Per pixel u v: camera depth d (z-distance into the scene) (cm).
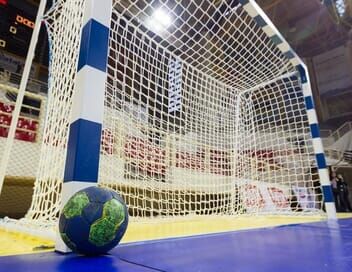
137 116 263
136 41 250
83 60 94
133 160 259
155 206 278
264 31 257
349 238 123
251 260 74
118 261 71
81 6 116
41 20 186
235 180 359
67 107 117
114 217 75
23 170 292
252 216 305
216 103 356
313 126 295
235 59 305
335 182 642
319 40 1086
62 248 79
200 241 111
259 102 394
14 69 736
